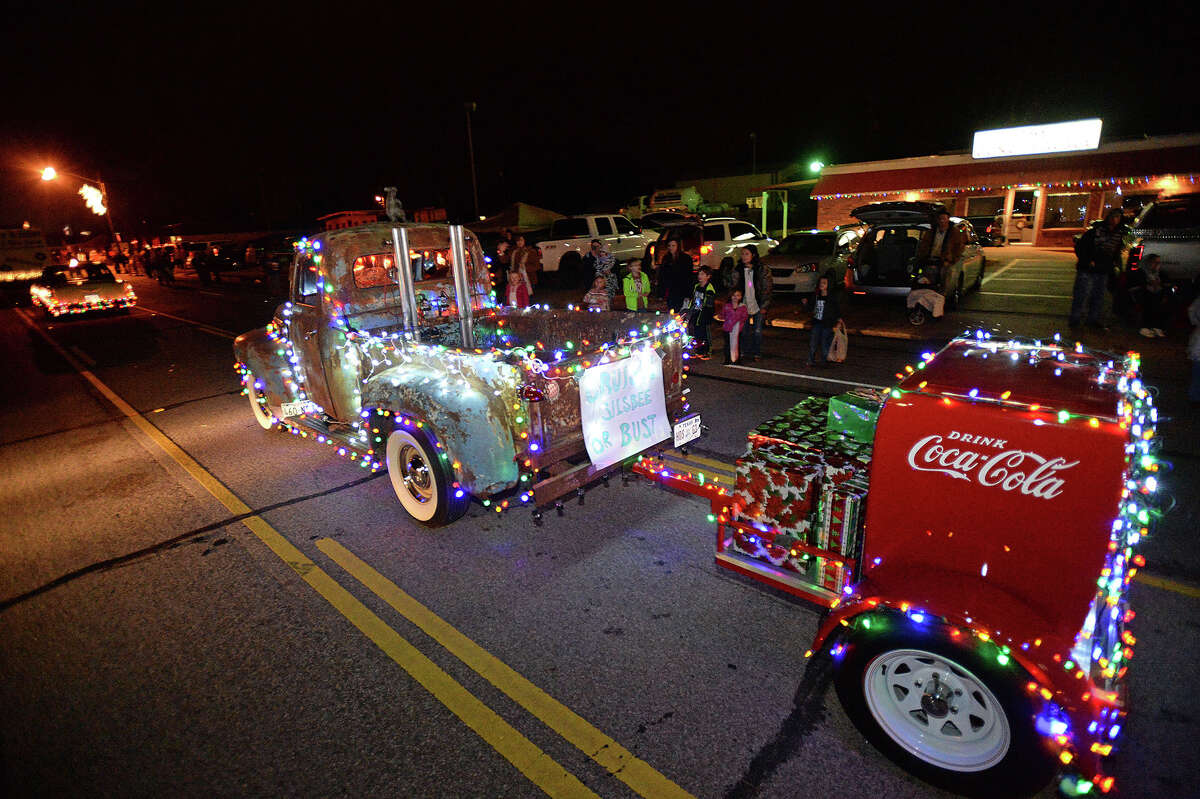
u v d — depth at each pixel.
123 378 10.95
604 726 2.91
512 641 3.52
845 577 3.20
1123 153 18.52
